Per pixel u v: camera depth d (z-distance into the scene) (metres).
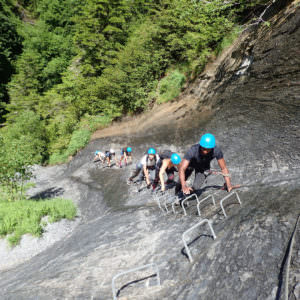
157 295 1.65
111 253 2.87
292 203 2.22
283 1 9.01
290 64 7.04
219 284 1.51
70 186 10.41
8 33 31.69
